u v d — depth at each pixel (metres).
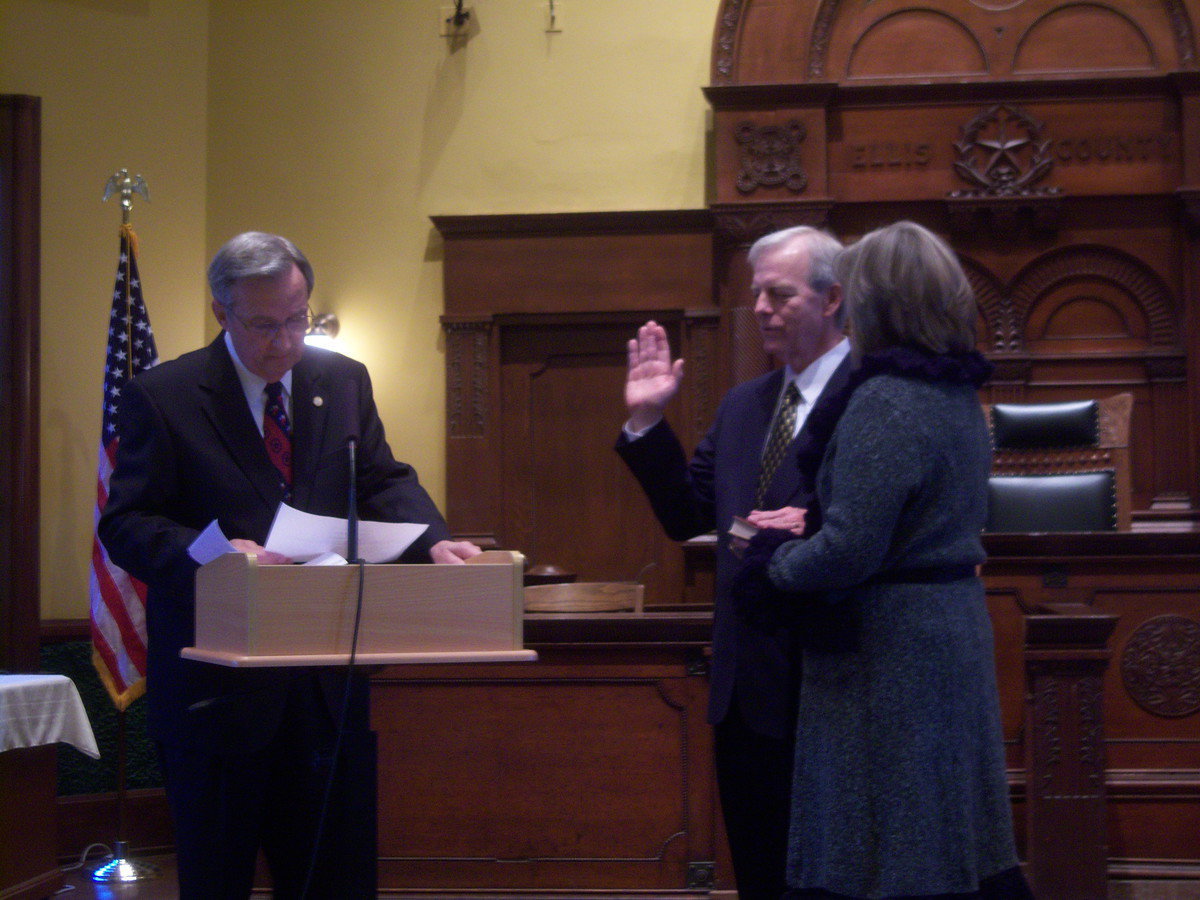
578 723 3.59
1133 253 6.14
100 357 5.54
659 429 2.49
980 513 1.91
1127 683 3.92
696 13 6.37
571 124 6.39
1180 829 3.79
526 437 6.43
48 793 4.25
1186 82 6.02
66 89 5.64
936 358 1.88
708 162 6.32
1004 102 6.15
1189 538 3.88
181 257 6.16
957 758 1.79
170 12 6.17
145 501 2.06
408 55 6.46
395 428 6.40
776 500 2.33
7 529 5.17
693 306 6.26
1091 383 6.16
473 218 6.30
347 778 2.12
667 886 3.53
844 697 1.83
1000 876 1.82
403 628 1.73
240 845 2.04
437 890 3.57
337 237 6.43
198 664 2.03
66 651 5.27
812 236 2.46
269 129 6.44
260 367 2.09
